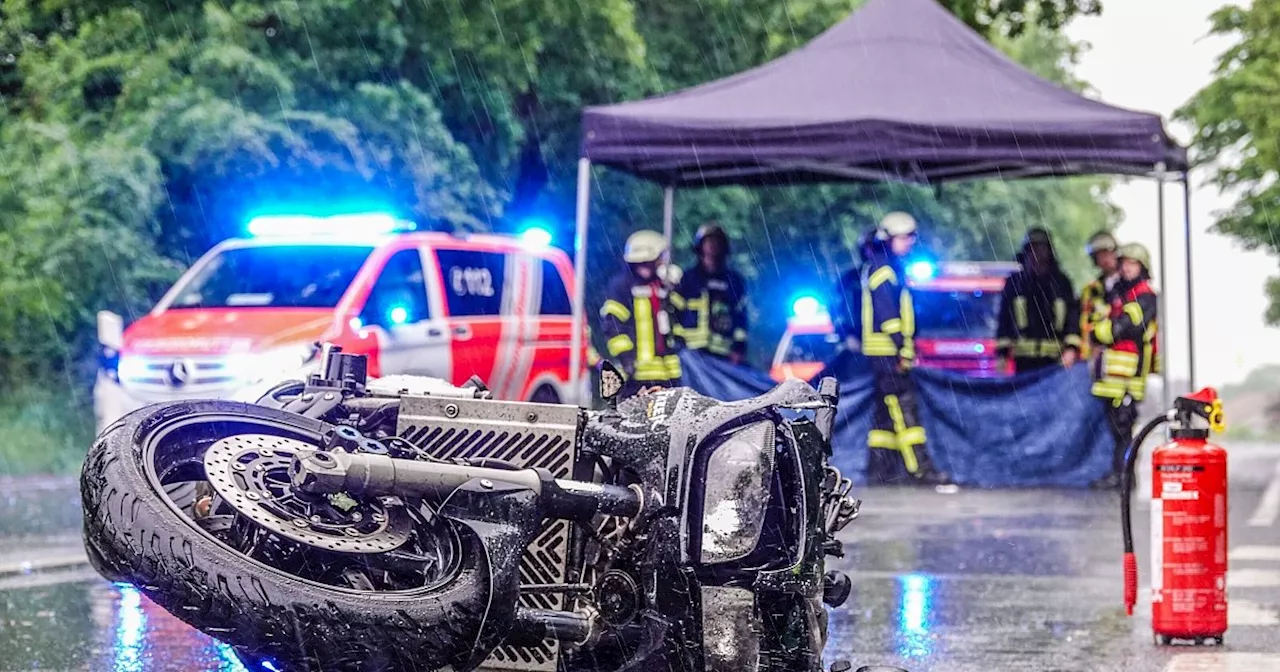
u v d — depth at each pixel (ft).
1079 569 52.60
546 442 25.18
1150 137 74.79
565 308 81.00
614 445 25.00
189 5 109.09
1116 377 85.25
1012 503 77.25
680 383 81.05
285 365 65.46
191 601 20.40
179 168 103.24
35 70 107.14
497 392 75.41
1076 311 90.84
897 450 86.17
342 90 109.60
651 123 73.87
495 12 117.39
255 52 108.37
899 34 76.89
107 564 21.12
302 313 67.92
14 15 110.93
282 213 105.70
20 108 110.52
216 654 35.99
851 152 72.95
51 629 39.14
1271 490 89.45
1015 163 78.89
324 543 21.12
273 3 108.17
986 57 76.79
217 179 103.86
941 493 82.94
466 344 73.15
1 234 101.60
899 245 86.43
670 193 90.38
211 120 101.96
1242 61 143.95
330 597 20.59
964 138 73.00
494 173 119.55
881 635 39.73
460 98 117.50
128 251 101.76
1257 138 142.31
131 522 20.83
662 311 79.36
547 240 81.20
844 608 43.96
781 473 25.49
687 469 24.54
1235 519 71.56
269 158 103.09
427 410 25.49
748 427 24.93
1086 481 85.51
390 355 68.90
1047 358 90.84
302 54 110.52
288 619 20.38
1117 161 75.15
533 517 22.67
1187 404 39.50
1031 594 46.91
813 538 25.72
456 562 21.76
